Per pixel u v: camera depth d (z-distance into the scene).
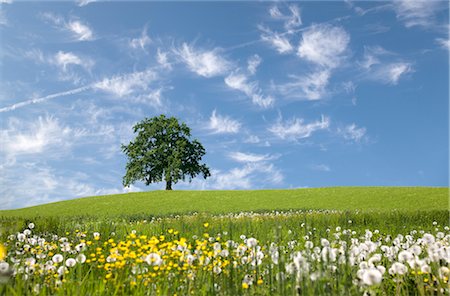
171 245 6.46
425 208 23.67
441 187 31.09
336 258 4.38
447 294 4.09
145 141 51.78
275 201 30.91
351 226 12.80
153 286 4.50
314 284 3.89
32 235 9.77
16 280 4.33
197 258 5.46
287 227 11.45
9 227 10.01
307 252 4.51
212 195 35.41
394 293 4.44
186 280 4.77
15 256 6.07
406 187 32.69
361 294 3.84
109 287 4.52
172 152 50.88
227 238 8.18
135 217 21.61
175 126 52.03
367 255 5.20
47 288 4.35
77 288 4.20
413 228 12.43
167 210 29.56
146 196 36.44
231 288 4.32
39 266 5.07
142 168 51.00
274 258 4.77
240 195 34.75
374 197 28.89
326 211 22.36
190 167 51.66
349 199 29.12
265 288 4.53
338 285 3.90
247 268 5.11
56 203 36.94
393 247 5.85
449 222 14.03
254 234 8.99
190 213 25.94
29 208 35.22
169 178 49.53
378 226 12.73
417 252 5.23
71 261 4.94
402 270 4.21
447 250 4.52
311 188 36.31
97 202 34.81
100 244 7.68
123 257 5.21
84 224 12.46
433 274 4.54
